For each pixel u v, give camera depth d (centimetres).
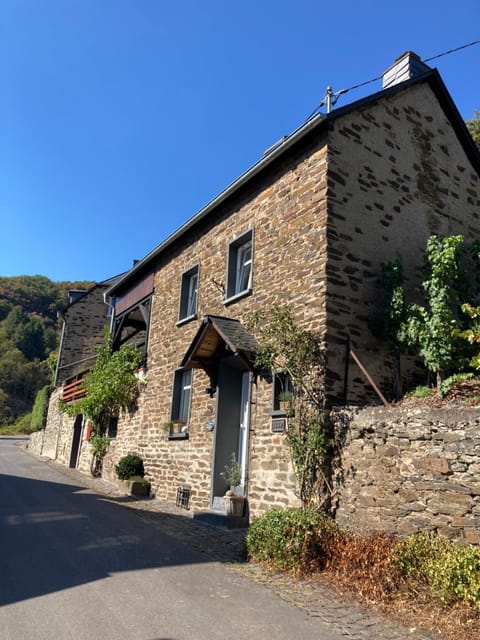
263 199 991
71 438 2078
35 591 502
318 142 870
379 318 823
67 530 784
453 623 438
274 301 902
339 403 755
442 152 1060
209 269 1155
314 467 730
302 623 447
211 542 757
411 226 946
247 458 933
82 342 2733
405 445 614
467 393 704
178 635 412
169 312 1319
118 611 459
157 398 1302
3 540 703
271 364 840
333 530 623
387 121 962
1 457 2342
